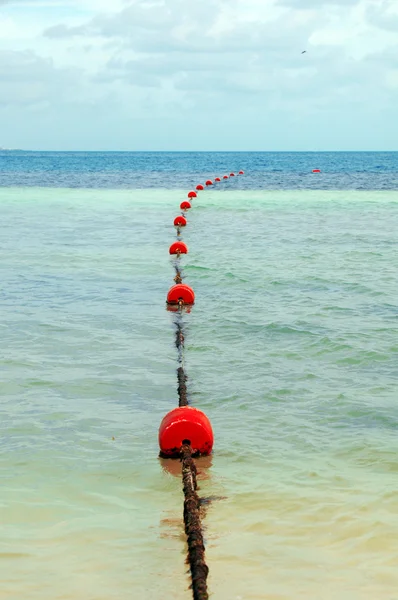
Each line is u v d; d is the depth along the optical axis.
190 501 4.67
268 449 5.88
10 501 4.93
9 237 19.16
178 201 30.84
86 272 14.18
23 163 92.81
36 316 10.48
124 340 9.28
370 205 28.75
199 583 3.79
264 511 4.79
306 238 19.02
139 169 68.94
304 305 11.20
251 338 9.36
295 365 8.21
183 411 5.83
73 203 29.59
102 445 5.97
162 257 16.09
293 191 36.59
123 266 14.91
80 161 106.75
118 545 4.36
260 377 7.79
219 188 39.12
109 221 23.23
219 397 7.18
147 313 10.78
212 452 5.83
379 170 67.69
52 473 5.41
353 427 6.34
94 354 8.63
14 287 12.59
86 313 10.73
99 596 3.82
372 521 4.61
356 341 9.09
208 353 8.72
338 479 5.27
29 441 6.02
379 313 10.61
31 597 3.80
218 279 13.39
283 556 4.21
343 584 3.92
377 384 7.51
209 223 22.72
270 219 23.80
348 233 20.06
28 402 6.95
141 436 6.18
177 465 5.59
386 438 6.06
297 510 4.79
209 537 4.45
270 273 13.88
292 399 7.10
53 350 8.77
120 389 7.40
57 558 4.20
